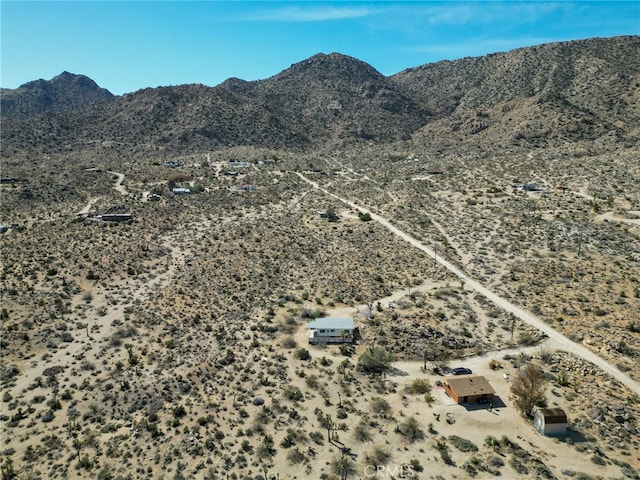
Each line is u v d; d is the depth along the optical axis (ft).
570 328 226.79
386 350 215.10
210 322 256.73
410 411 172.76
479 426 163.32
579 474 138.41
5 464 157.28
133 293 294.87
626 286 265.95
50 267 319.27
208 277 313.73
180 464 151.12
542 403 171.94
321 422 167.73
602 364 195.72
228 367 209.77
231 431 167.12
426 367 202.39
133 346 235.40
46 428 176.96
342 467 144.25
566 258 314.96
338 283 294.66
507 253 335.47
